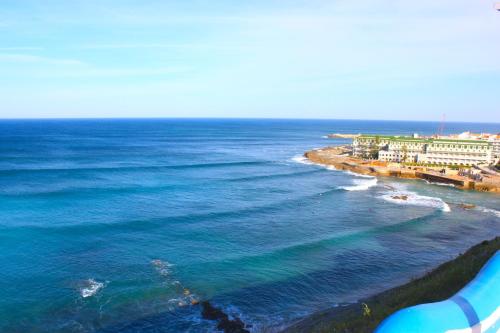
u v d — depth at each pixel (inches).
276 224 2309.3
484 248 1567.4
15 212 2324.1
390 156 5118.1
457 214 2642.7
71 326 1208.2
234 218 2399.1
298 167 4783.5
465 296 620.7
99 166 4244.6
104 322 1235.9
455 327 538.6
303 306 1376.7
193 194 3043.8
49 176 3508.9
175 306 1343.5
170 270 1616.6
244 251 1857.8
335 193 3223.4
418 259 1824.6
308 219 2432.3
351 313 1192.2
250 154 6299.2
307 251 1884.8
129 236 2001.7
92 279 1505.9
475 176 3838.6
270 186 3479.3
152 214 2417.6
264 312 1328.7
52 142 7386.8
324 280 1583.4
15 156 4936.0
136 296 1393.9
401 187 3634.4
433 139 5374.0
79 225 2127.2
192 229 2156.7
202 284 1509.6
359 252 1892.2
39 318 1238.3
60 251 1764.3
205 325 1239.5
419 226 2332.7
